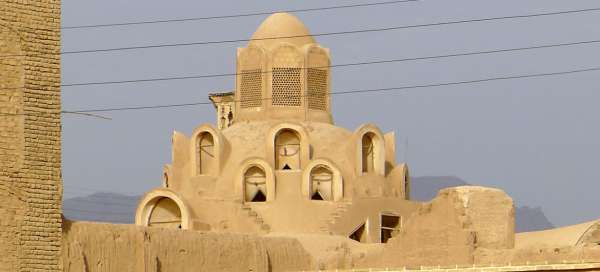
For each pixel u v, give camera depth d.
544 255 88.62
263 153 116.44
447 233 94.81
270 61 119.56
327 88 120.75
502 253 91.75
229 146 117.56
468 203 94.62
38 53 94.25
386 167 119.44
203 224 114.19
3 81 93.06
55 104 94.50
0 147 92.62
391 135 120.25
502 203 95.38
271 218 114.25
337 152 117.25
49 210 93.88
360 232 116.00
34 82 93.94
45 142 94.06
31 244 93.06
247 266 103.12
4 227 92.31
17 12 93.75
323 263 105.06
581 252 86.94
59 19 94.94
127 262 97.12
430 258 95.50
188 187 116.88
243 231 113.75
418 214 96.69
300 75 119.50
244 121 120.06
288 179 115.25
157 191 114.00
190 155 117.69
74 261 94.31
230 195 115.38
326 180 115.69
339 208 114.56
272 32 120.62
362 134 117.25
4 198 92.56
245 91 120.50
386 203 116.75
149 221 114.19
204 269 100.81
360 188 116.19
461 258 93.50
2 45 93.25
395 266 97.69
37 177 93.62
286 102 119.44
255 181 115.75
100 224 96.56
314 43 121.12
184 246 100.06
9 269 92.25
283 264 105.44
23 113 93.50
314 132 117.88
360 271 92.12
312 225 113.88
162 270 98.50
